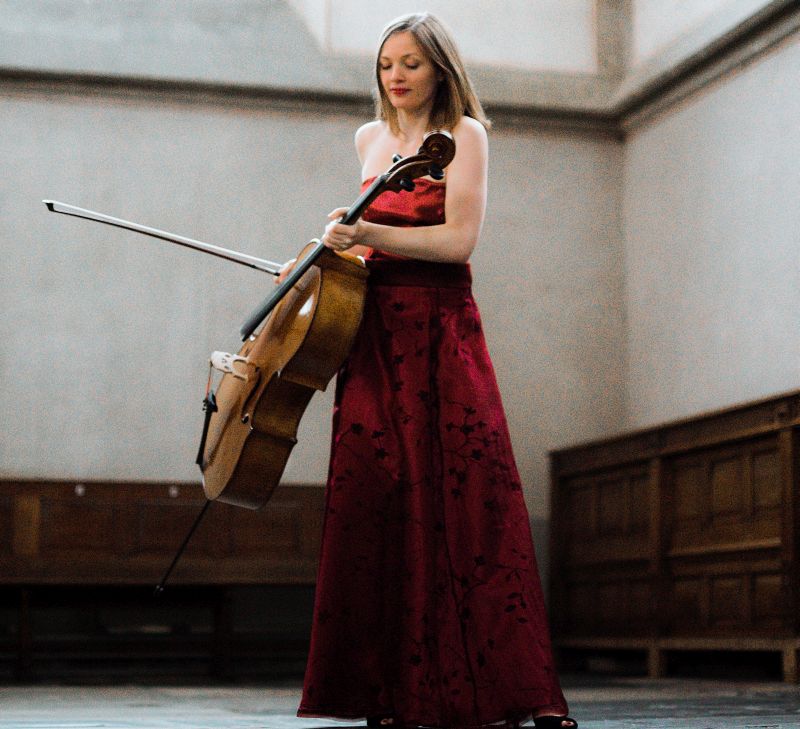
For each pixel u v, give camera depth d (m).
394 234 3.06
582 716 4.39
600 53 10.99
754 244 9.14
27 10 9.98
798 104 8.72
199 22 10.26
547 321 10.82
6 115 9.97
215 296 10.18
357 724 4.07
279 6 10.43
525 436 10.66
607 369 10.87
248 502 3.28
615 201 11.07
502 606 3.01
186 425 10.01
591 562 9.52
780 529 7.36
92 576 8.60
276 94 10.37
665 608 8.52
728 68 9.43
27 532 8.55
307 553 8.98
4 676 8.93
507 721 2.95
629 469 9.12
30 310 9.84
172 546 8.78
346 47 10.54
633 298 10.87
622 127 11.02
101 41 10.04
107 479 9.79
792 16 8.70
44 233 9.93
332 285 3.08
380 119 3.42
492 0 10.84
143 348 10.00
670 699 5.64
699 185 9.87
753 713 4.59
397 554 3.07
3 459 9.65
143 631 9.69
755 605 7.61
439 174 2.94
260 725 3.97
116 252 10.05
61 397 9.81
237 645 9.69
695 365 9.85
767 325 8.95
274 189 10.40
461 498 3.08
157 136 10.23
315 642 3.05
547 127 10.98
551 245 10.91
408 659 2.97
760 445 7.61
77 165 10.05
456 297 3.22
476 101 3.25
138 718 4.57
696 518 8.27
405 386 3.14
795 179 8.71
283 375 3.12
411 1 10.69
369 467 3.10
